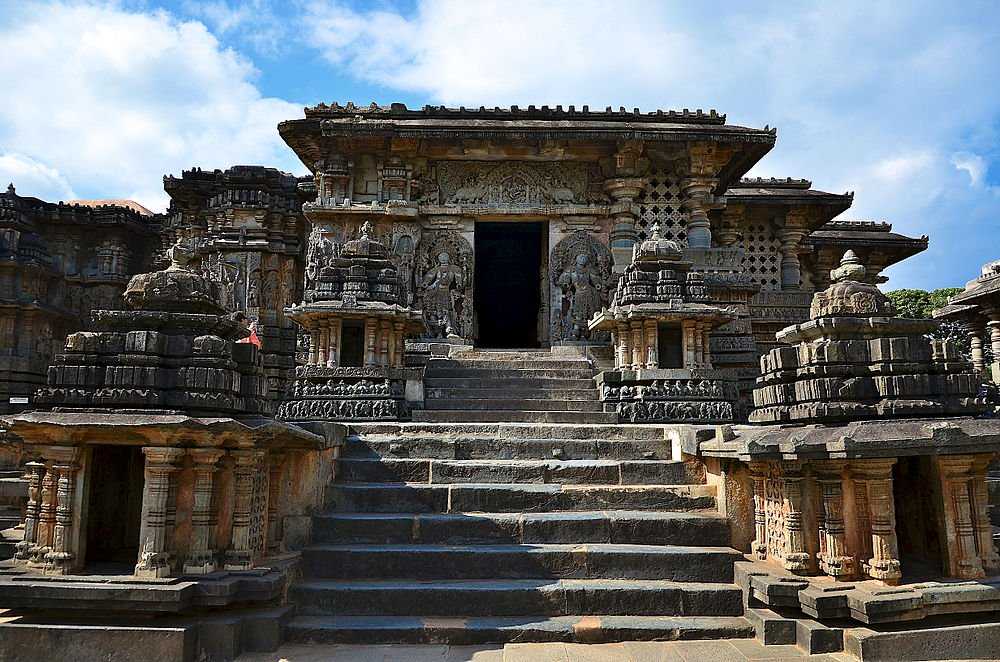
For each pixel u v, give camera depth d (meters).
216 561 5.38
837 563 5.53
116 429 5.06
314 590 5.77
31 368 16.25
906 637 5.02
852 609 5.15
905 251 21.05
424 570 6.17
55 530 5.28
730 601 5.88
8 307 15.89
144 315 5.68
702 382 10.48
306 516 6.57
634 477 7.54
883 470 5.50
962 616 5.26
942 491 5.70
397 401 10.34
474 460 8.00
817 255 21.02
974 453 5.54
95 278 19.69
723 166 15.32
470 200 14.91
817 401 5.98
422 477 7.58
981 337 15.04
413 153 14.51
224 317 5.96
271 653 5.19
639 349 10.84
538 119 14.81
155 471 5.22
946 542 5.64
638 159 14.59
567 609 5.82
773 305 16.89
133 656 4.80
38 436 5.29
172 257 6.16
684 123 14.75
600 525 6.64
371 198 14.73
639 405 10.20
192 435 5.14
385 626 5.48
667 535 6.63
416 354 12.97
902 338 5.98
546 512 7.05
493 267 23.81
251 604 5.48
